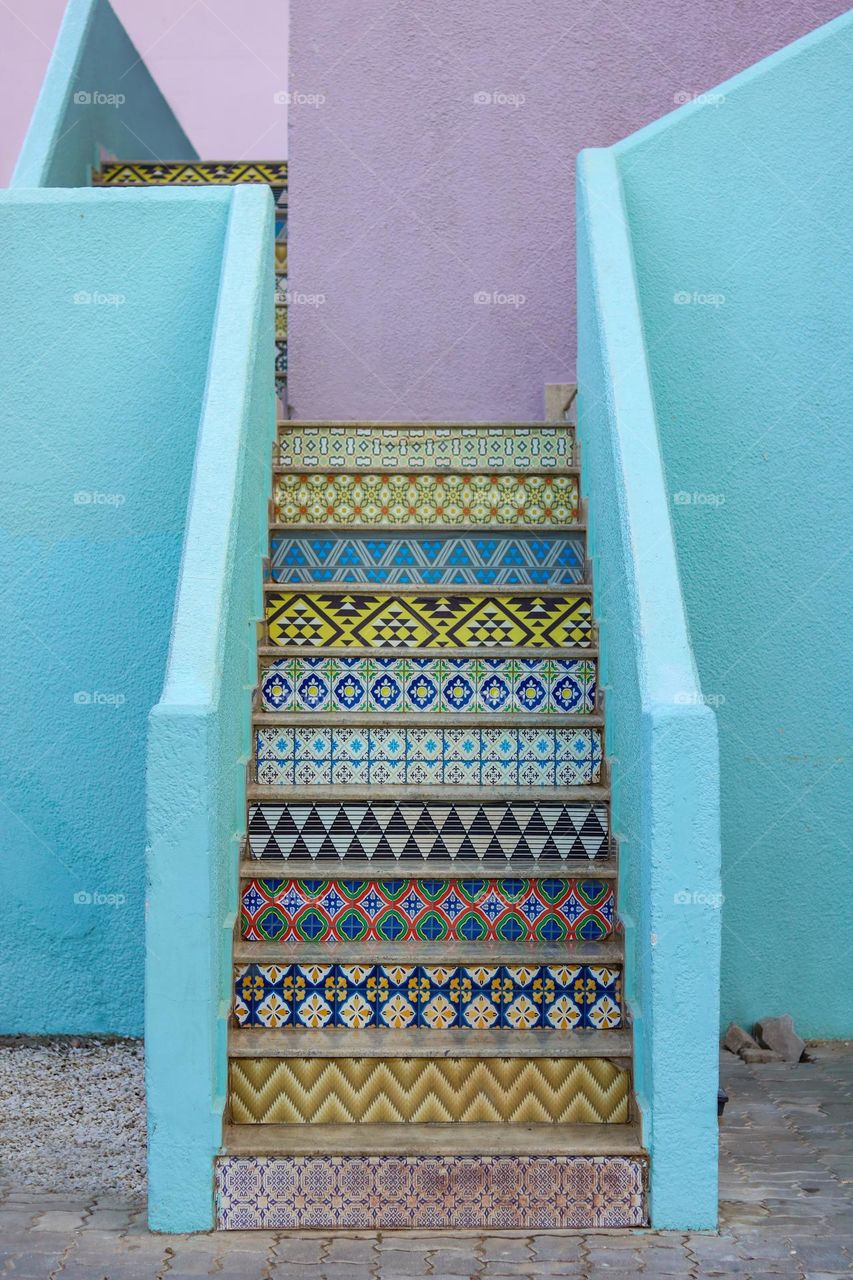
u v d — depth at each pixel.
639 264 4.84
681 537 4.84
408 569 4.59
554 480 4.71
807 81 4.86
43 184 5.85
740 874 4.84
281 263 6.45
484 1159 3.15
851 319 4.85
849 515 4.84
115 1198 3.32
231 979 3.46
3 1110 4.00
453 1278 2.84
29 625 4.68
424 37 6.06
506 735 4.01
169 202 4.67
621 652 3.69
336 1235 3.09
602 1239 3.06
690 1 6.04
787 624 4.84
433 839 3.83
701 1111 3.11
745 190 4.85
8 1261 2.91
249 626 4.02
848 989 4.85
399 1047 3.36
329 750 4.00
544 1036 3.47
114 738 4.68
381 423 4.85
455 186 6.04
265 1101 3.36
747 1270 2.89
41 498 4.68
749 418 4.84
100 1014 4.71
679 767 3.11
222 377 4.02
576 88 6.05
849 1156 3.62
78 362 4.68
